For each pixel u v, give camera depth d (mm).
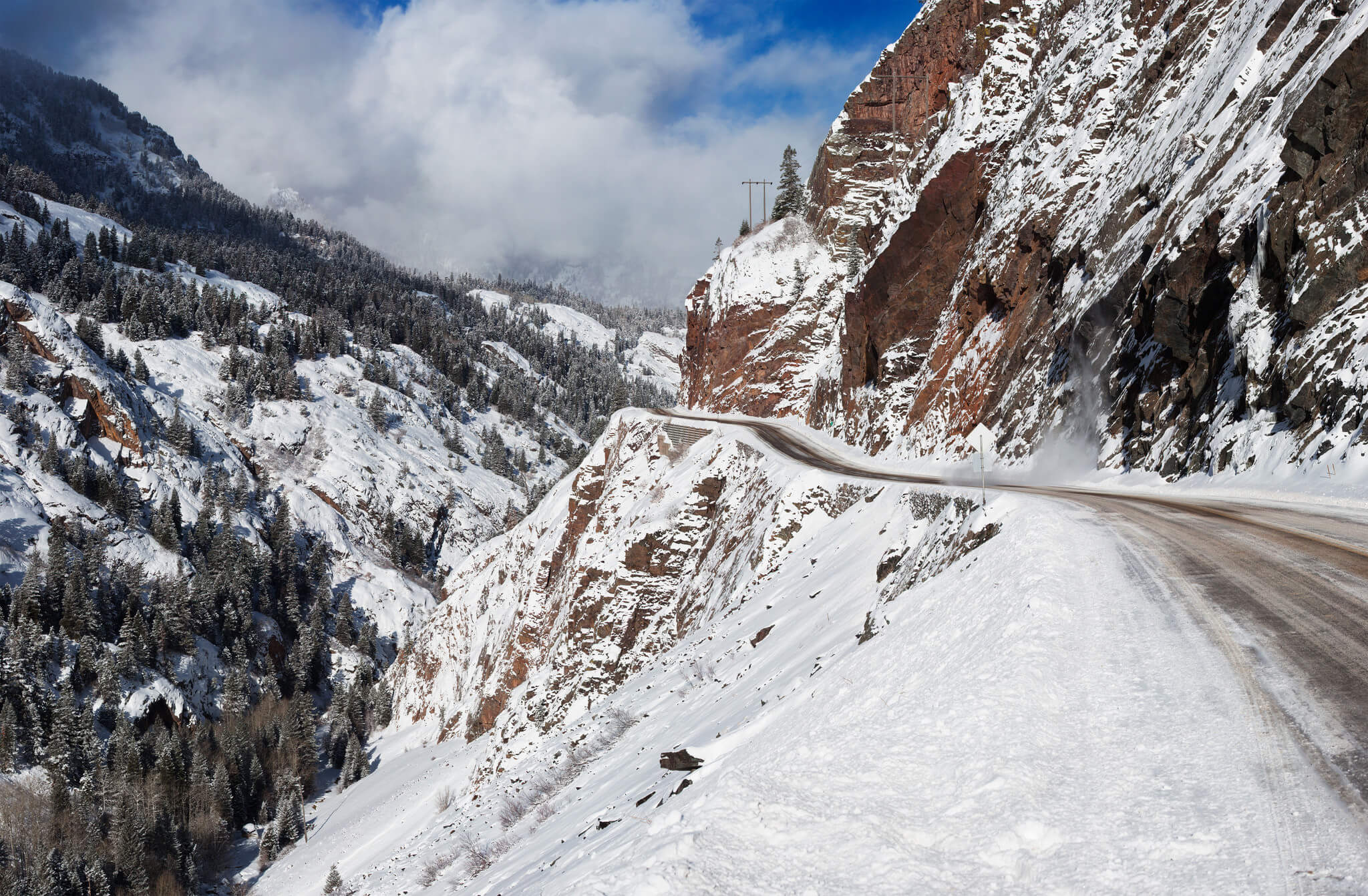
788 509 38219
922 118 80812
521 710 51656
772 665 22547
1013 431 40438
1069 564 12945
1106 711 7918
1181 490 23469
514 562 83375
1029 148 49719
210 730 107625
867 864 6102
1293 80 27078
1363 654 8062
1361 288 20109
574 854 13336
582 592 58094
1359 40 20906
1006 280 46688
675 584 49969
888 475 41031
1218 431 23891
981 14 69812
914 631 13016
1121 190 38594
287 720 104375
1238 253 24953
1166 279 27891
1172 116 37438
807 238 89688
